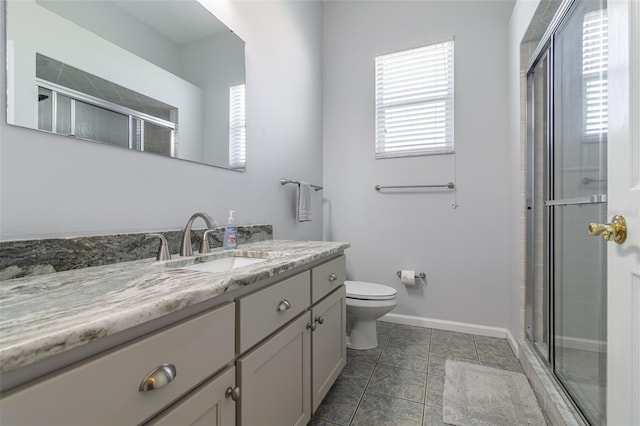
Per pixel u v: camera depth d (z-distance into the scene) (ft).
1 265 2.37
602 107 3.68
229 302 2.58
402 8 8.32
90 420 1.49
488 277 7.47
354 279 8.80
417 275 8.06
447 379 5.41
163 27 4.04
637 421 2.20
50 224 2.80
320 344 4.33
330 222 9.06
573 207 4.37
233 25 5.32
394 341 7.10
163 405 1.88
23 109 2.63
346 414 4.51
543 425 4.23
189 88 4.43
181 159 4.27
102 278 2.47
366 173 8.71
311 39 8.38
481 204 7.53
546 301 5.46
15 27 2.60
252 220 5.85
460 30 7.72
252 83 5.83
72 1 3.02
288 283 3.50
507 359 6.18
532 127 5.95
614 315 2.47
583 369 4.00
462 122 7.69
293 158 7.40
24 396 1.26
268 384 3.08
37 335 1.31
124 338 1.69
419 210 8.14
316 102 8.69
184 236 3.79
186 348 2.07
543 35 5.45
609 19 2.56
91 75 3.18
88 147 3.13
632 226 2.24
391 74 8.54
